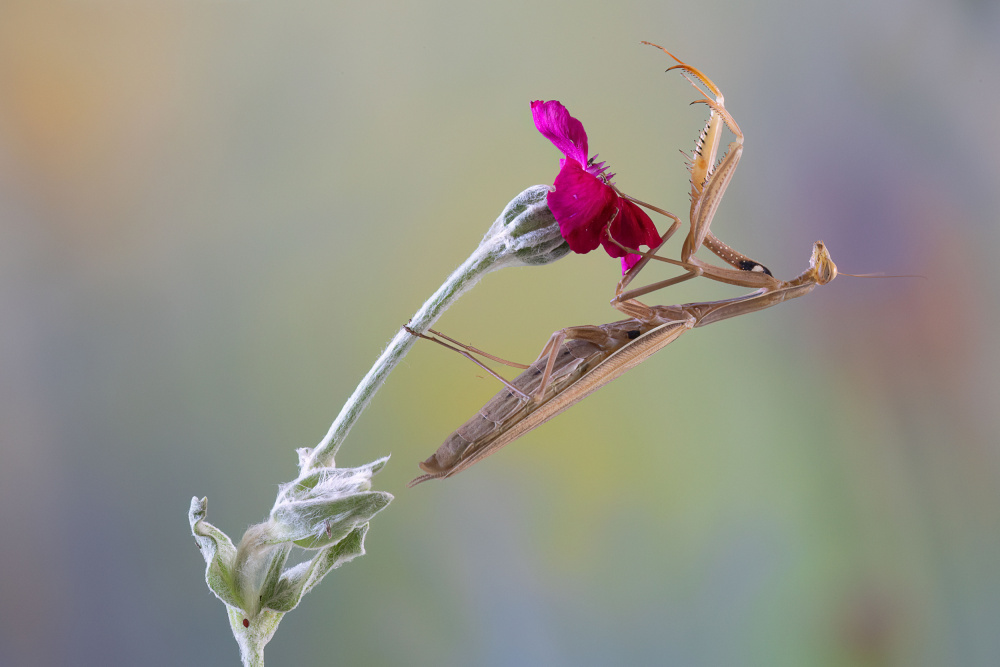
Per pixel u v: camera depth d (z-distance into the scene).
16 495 0.94
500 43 1.12
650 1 1.14
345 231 1.06
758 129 1.13
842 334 1.05
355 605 0.94
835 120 1.12
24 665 0.92
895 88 1.11
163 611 0.96
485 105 1.11
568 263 1.04
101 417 0.98
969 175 1.09
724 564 0.99
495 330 1.02
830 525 1.00
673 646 0.96
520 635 0.95
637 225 0.81
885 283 1.06
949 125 1.10
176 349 1.01
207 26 1.08
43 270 1.00
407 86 1.10
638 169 1.12
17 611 0.92
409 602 0.95
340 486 0.80
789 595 0.98
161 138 1.05
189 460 0.99
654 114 1.13
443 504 0.98
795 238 1.10
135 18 1.06
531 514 0.99
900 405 1.02
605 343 0.81
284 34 1.09
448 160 1.09
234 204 1.05
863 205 1.09
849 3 1.13
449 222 1.08
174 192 1.04
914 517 1.00
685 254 0.81
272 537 0.79
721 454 1.02
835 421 1.02
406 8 1.10
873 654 0.96
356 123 1.09
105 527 0.96
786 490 1.00
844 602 0.97
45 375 0.98
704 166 0.81
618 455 1.01
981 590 0.96
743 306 0.82
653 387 1.02
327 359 1.02
